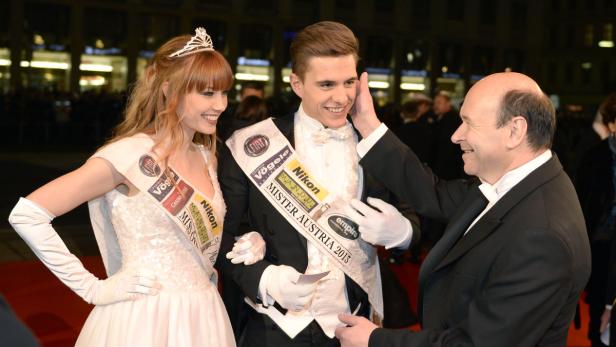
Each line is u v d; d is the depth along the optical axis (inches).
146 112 79.8
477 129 65.4
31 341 32.2
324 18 1152.8
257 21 1096.2
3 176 438.9
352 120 84.8
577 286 61.7
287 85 1133.1
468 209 70.0
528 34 1417.3
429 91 1285.7
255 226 84.8
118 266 80.8
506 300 59.8
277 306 81.7
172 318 76.5
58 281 192.4
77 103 683.4
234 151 85.3
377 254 88.4
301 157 83.6
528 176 64.7
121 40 987.3
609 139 138.9
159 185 76.6
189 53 77.1
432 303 70.2
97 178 74.3
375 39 1227.2
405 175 82.4
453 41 1310.3
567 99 1729.8
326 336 82.1
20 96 665.0
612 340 80.2
